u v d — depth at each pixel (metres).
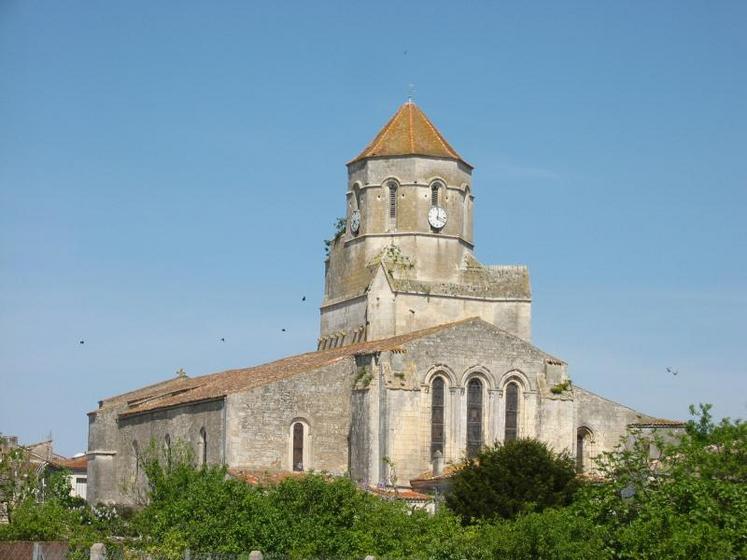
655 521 58.22
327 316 114.50
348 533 66.75
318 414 96.31
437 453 93.69
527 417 98.31
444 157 110.75
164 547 63.25
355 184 112.19
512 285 110.25
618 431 102.88
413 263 109.12
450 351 96.94
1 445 101.31
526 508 74.06
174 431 102.50
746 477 67.75
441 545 62.38
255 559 57.59
